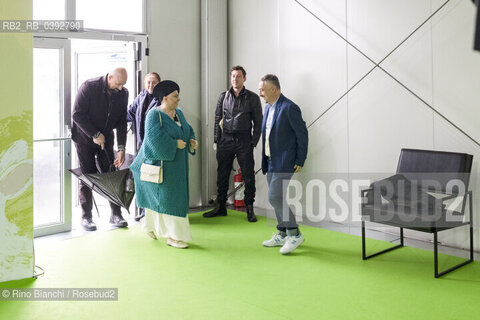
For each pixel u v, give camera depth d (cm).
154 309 273
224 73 582
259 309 271
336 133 468
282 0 512
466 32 370
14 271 320
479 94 366
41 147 446
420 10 396
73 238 431
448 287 303
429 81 395
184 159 389
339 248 393
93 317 263
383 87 427
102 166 476
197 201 581
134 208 521
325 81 475
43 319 261
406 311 266
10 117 310
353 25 446
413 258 364
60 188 457
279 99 372
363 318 258
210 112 570
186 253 383
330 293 295
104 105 459
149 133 372
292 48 504
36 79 439
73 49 506
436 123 392
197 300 286
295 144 371
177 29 545
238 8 567
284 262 358
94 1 480
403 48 410
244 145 494
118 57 507
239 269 342
